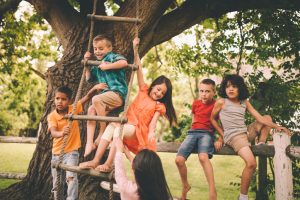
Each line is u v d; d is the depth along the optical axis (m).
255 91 7.09
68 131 4.09
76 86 5.99
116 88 4.39
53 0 6.49
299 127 6.77
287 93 6.87
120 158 3.51
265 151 4.70
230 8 6.77
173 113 4.60
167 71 11.73
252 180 7.18
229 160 12.73
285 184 4.50
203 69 9.42
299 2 6.81
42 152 5.99
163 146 5.50
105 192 5.95
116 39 5.88
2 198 5.93
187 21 6.62
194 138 4.74
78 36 6.14
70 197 4.66
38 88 21.55
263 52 7.73
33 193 5.95
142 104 4.40
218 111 4.65
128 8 5.96
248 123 6.88
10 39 9.80
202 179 10.22
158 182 3.06
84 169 3.86
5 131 21.59
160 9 5.95
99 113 4.24
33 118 22.47
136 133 4.16
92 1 6.48
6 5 7.54
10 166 12.23
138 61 4.55
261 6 6.81
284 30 7.57
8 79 11.76
